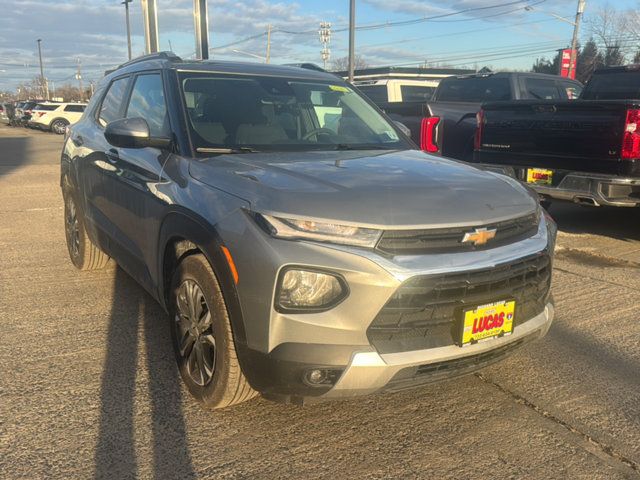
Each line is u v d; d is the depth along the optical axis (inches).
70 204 212.4
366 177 115.6
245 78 161.8
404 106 339.0
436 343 102.6
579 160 242.8
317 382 100.3
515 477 102.2
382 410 122.9
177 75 152.9
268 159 129.6
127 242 156.7
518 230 115.0
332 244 98.0
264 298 99.1
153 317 170.2
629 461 106.9
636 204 234.2
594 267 226.5
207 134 138.9
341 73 1047.0
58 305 179.5
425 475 102.3
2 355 145.0
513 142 270.2
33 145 933.2
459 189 114.3
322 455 107.5
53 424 115.3
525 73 361.4
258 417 119.1
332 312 97.2
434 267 99.1
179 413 120.1
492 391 131.2
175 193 124.2
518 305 114.1
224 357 109.5
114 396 126.2
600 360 146.6
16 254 240.1
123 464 103.7
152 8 665.6
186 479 100.3
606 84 325.4
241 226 103.3
